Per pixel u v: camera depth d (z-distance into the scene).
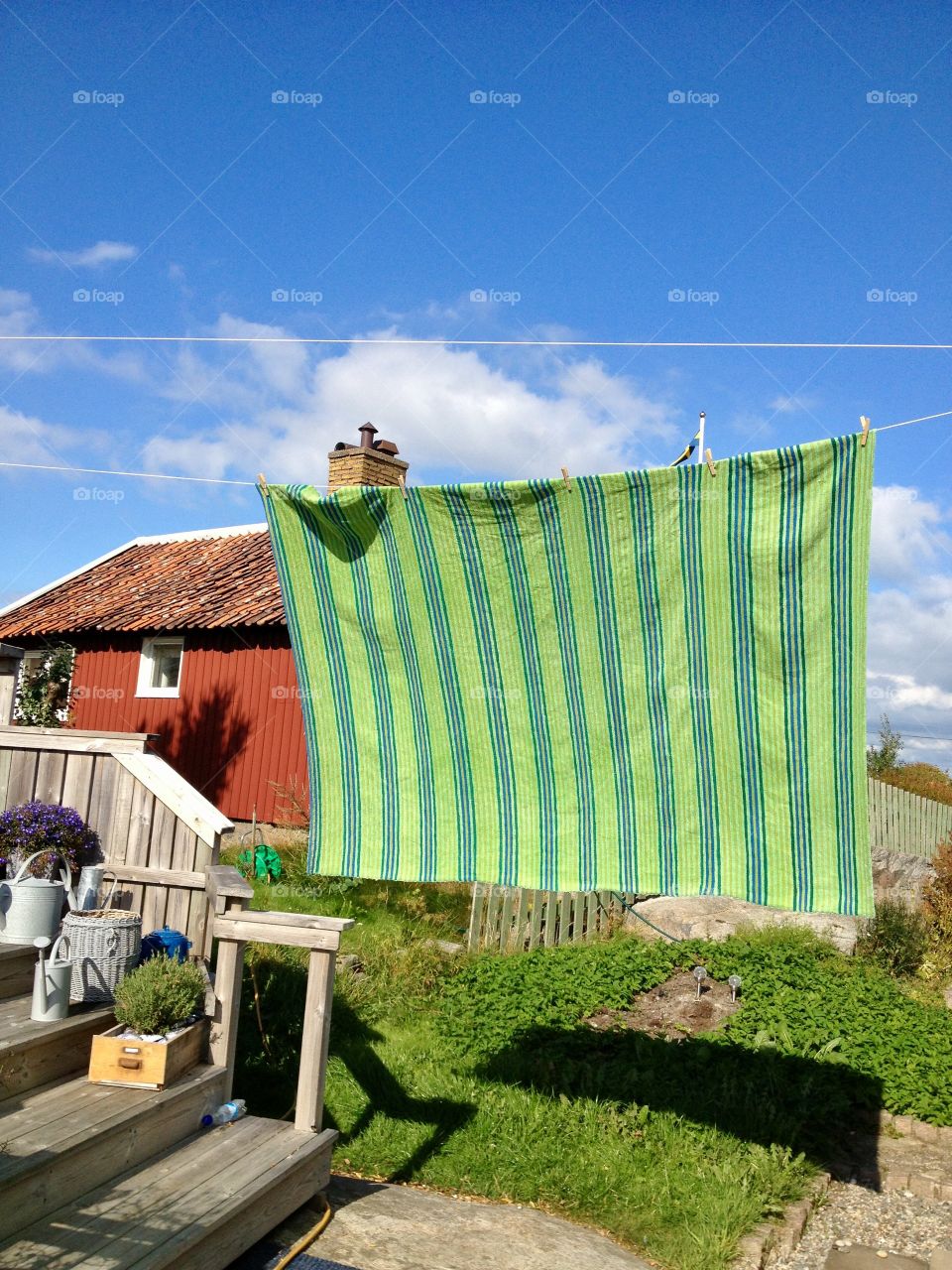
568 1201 5.34
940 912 12.21
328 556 5.32
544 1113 6.19
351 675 5.34
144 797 5.69
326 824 5.38
